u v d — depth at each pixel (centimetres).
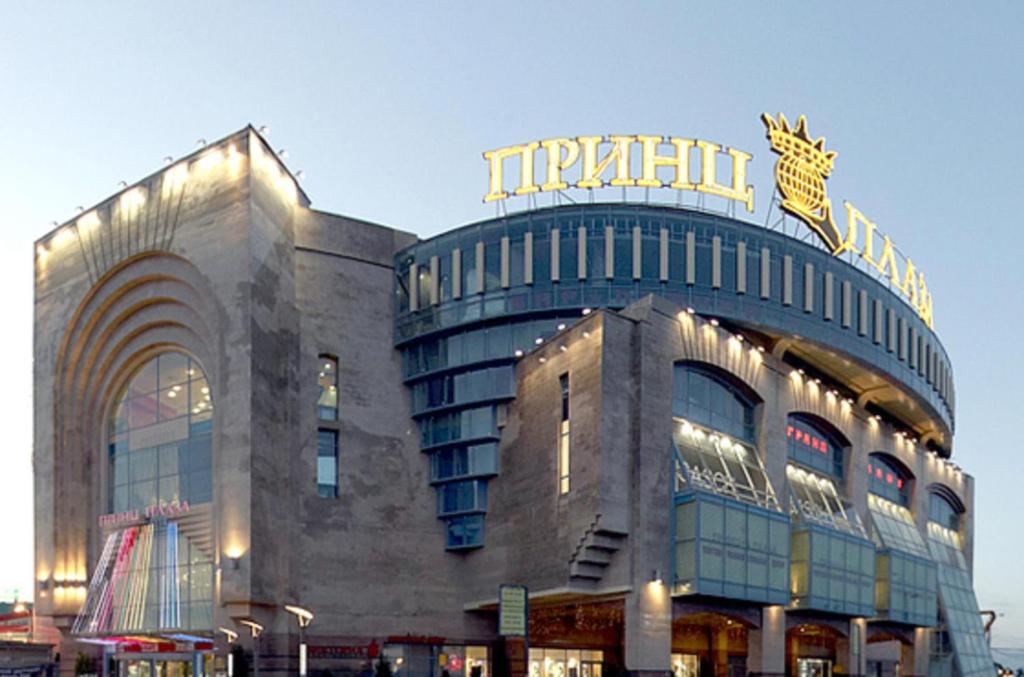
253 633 4872
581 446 4794
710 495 4769
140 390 6244
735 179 6297
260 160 5634
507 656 5756
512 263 5803
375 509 5775
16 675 5784
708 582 4644
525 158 6200
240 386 5316
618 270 5697
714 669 6431
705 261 5778
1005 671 10581
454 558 5853
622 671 4897
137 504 6112
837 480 6788
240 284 5422
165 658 5616
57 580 6197
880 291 6762
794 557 5531
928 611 6956
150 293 6066
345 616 5531
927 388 7431
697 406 5378
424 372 5969
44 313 6619
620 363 4791
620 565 4650
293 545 5434
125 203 6162
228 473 5250
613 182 6106
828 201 6931
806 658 6944
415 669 5644
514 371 5606
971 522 8981
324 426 5744
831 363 6575
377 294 6141
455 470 5803
